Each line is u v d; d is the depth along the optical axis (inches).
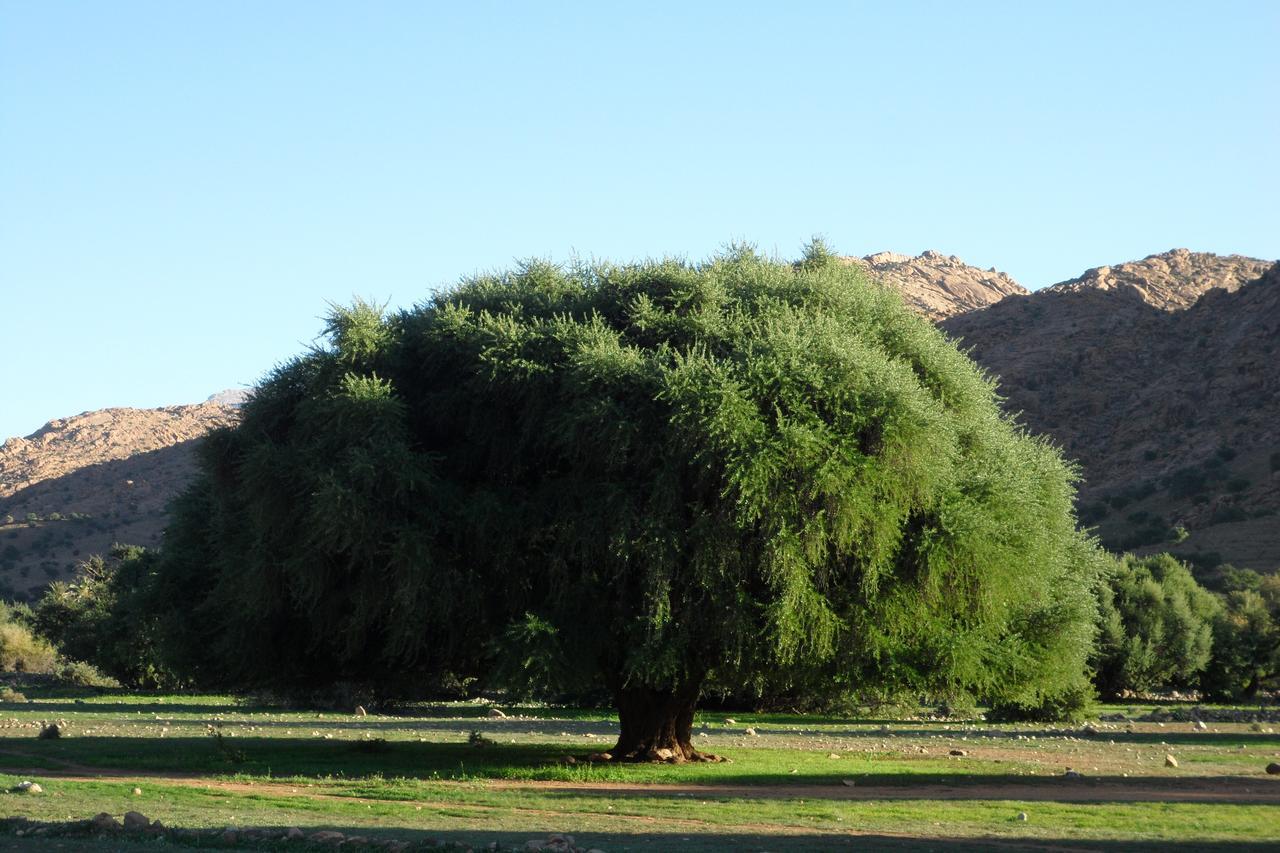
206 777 1067.3
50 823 698.8
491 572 1118.4
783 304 1181.7
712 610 1062.4
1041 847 641.0
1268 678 3619.6
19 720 2132.1
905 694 1145.4
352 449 1071.0
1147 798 940.6
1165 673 3457.2
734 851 623.5
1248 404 7504.9
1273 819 776.3
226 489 1230.9
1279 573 4867.1
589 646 1089.4
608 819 783.7
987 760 1441.9
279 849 619.8
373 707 2655.0
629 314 1187.9
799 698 1312.7
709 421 1007.6
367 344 1162.6
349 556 1112.2
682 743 1277.1
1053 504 1238.9
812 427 1037.8
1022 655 1170.6
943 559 1063.0
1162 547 6102.4
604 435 1058.7
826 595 1082.7
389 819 775.7
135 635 1920.5
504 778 1080.2
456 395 1165.1
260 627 1239.5
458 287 1278.3
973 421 1202.6
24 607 5369.1
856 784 1076.5
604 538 1056.8
